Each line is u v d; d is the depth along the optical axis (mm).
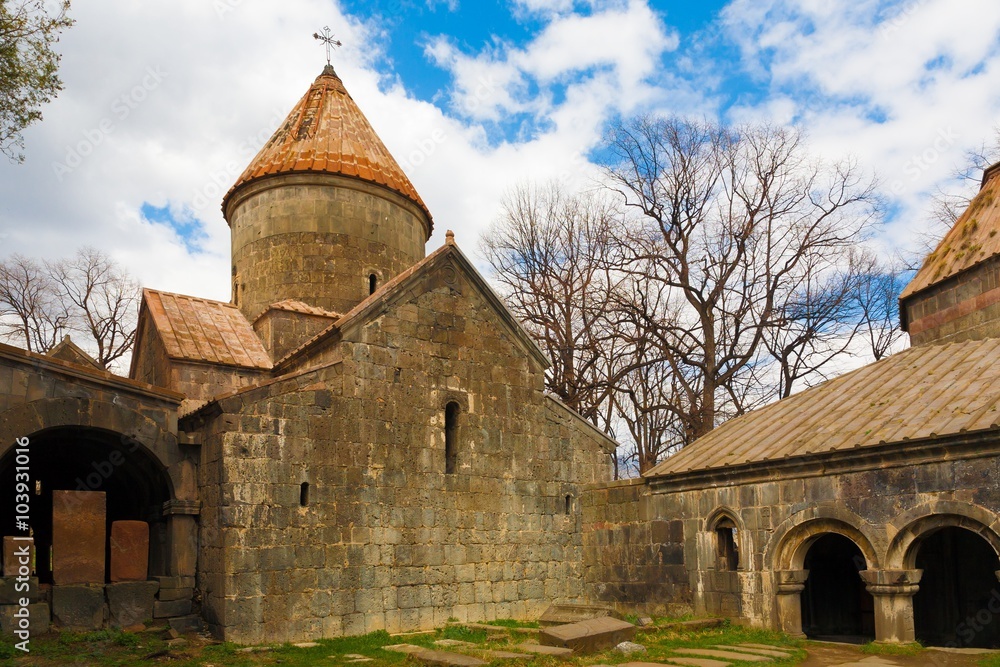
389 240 23828
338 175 23141
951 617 17594
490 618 18703
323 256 22797
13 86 14242
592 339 33125
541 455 20578
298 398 16625
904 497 14445
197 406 19109
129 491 18641
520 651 13531
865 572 14844
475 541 18844
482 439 19484
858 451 15000
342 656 14039
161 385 20094
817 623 19312
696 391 34281
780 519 16359
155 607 15469
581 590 20625
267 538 15664
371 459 17422
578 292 34531
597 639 14180
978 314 18547
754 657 13484
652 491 19344
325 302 22531
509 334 20578
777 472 16453
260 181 23375
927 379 16766
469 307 19891
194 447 16562
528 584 19594
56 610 14367
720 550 17641
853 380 18688
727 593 17219
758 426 18641
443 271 19547
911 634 14500
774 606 16219
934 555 18000
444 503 18453
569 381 32094
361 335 17828
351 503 16922
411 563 17594
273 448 16094
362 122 25438
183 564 15969
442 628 17266
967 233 20156
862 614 19328
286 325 21266
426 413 18562
